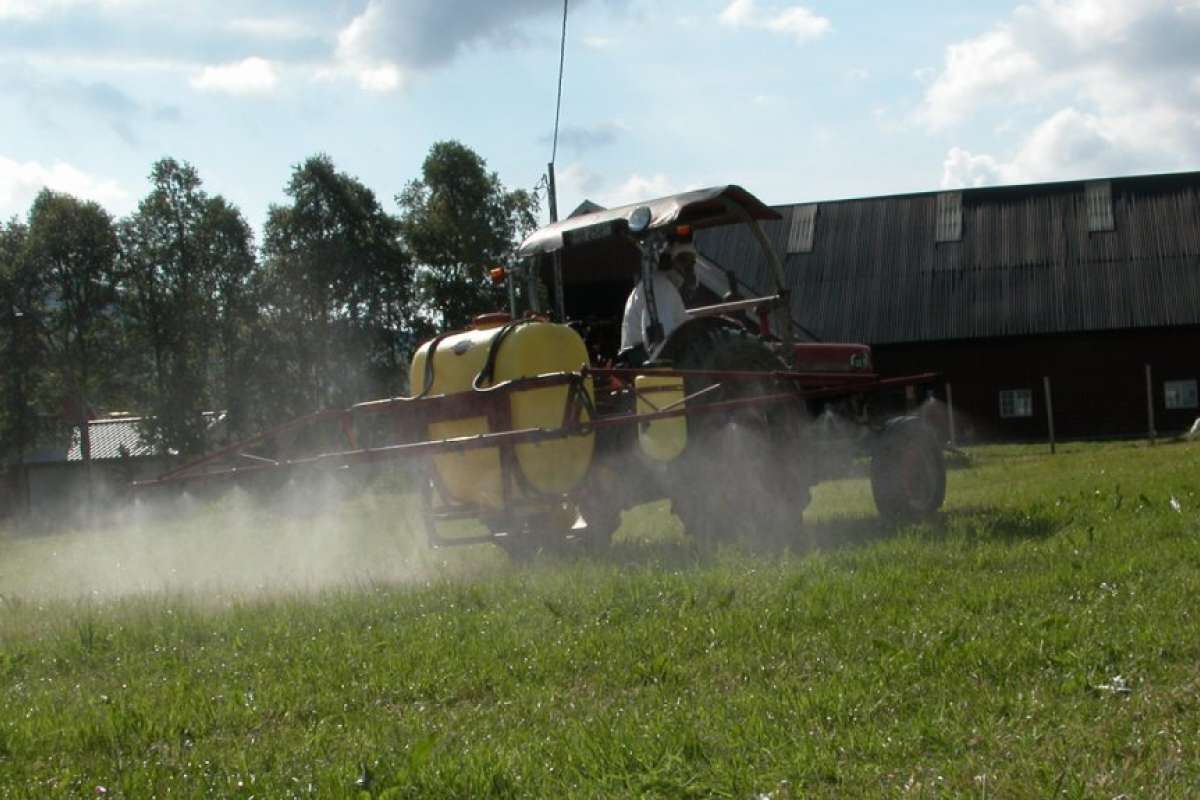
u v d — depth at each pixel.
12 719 5.74
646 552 9.93
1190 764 4.11
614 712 5.16
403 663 6.26
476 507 10.37
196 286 62.34
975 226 40.59
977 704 4.89
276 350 61.84
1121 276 38.44
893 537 9.95
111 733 5.32
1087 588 6.99
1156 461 18.20
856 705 4.95
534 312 11.66
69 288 62.56
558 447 9.90
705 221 12.15
